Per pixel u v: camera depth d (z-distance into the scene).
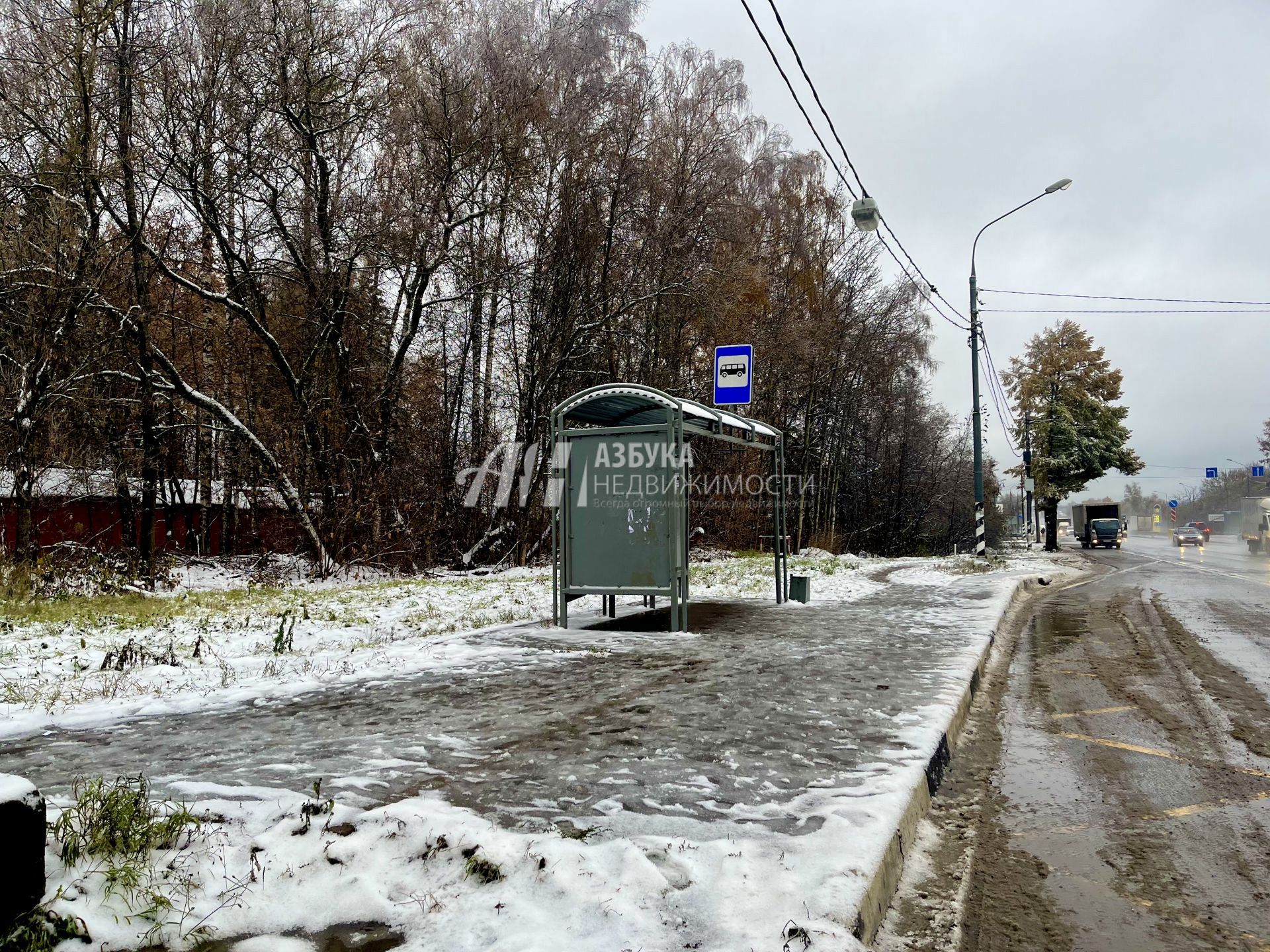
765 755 4.82
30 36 17.56
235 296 23.12
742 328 29.03
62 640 9.95
